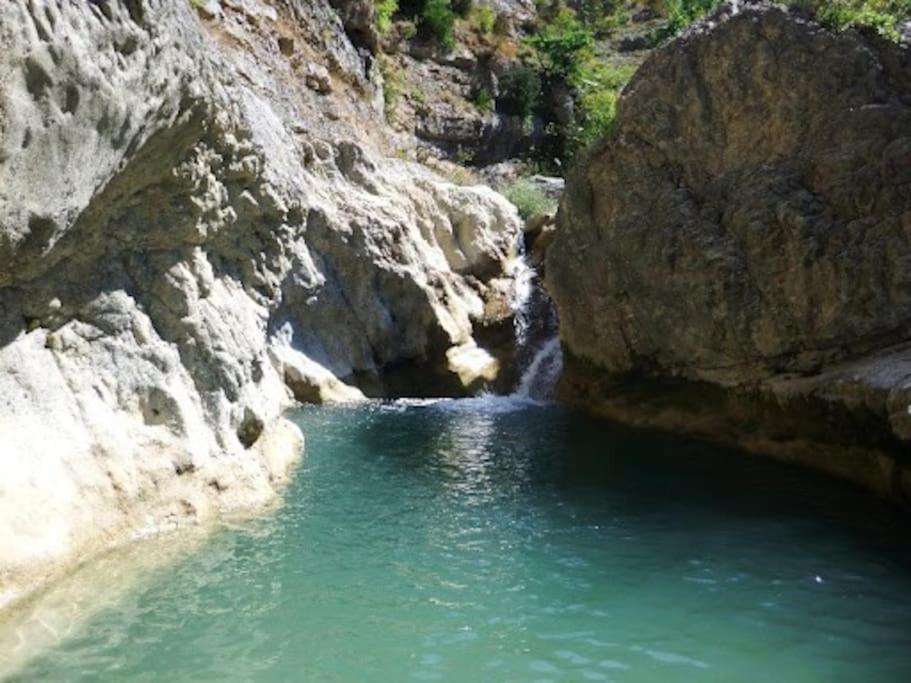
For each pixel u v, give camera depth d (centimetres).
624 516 934
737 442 1301
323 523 888
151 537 779
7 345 701
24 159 566
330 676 562
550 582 737
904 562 789
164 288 870
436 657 593
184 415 856
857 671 575
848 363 1157
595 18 3838
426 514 934
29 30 538
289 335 1659
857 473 1070
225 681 550
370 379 1773
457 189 2089
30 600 621
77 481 719
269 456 1040
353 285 1756
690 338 1388
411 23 2881
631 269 1493
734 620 660
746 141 1370
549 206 2366
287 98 1931
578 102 3219
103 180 691
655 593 714
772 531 879
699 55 1438
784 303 1248
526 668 578
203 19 1784
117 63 634
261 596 689
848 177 1207
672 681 561
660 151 1477
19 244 617
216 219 929
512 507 967
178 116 762
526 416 1567
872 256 1159
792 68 1320
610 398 1571
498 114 3048
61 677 543
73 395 757
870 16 1317
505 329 1970
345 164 1933
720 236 1350
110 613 639
